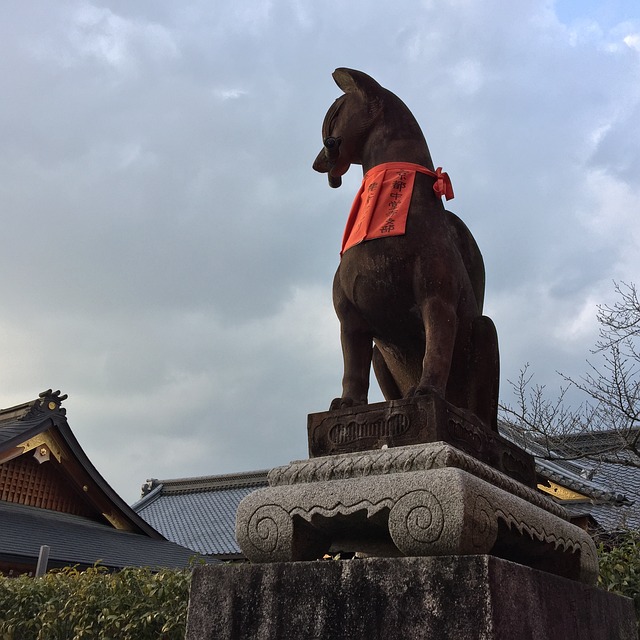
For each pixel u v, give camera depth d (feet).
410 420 8.22
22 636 21.29
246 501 8.32
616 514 37.86
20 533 43.57
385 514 7.42
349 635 6.85
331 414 8.86
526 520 8.13
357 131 10.76
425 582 6.64
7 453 49.03
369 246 9.57
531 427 31.81
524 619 6.77
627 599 10.47
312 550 8.15
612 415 31.94
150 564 46.37
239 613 7.63
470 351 10.15
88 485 53.42
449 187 9.90
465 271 10.22
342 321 10.18
